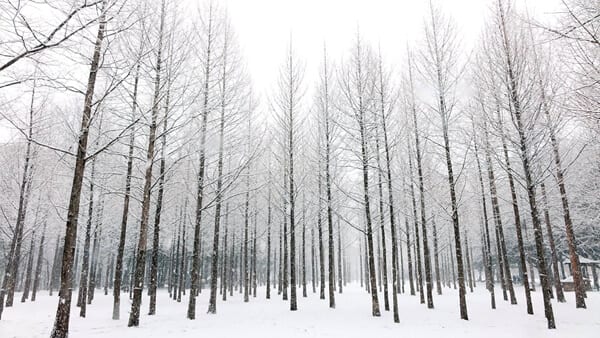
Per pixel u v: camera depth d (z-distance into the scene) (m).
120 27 8.16
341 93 15.05
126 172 13.36
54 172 15.09
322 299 20.25
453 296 21.12
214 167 15.15
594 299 15.88
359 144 14.07
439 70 13.40
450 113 13.02
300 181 18.28
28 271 21.27
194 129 13.16
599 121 6.91
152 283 14.35
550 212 18.70
